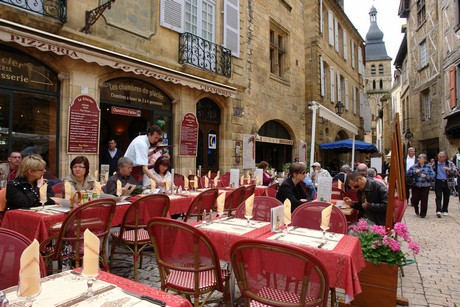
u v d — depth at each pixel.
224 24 11.13
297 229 3.28
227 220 3.66
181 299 1.62
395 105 35.41
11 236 1.88
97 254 1.59
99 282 1.78
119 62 7.20
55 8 6.56
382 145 38.75
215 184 7.68
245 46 12.23
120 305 1.51
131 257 4.77
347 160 22.38
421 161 8.59
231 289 3.05
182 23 9.44
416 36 20.48
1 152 6.11
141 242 3.92
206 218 3.75
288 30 15.22
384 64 61.69
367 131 26.47
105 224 3.52
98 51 6.82
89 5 7.20
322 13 17.70
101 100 7.64
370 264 3.16
